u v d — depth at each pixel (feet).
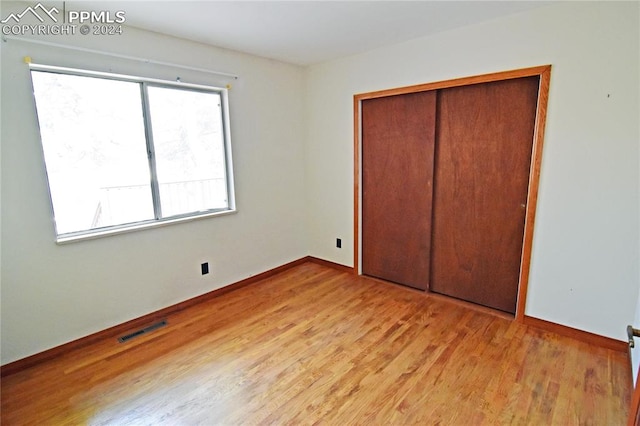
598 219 7.39
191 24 8.09
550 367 6.95
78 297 7.87
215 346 7.97
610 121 6.99
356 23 8.21
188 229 9.85
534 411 5.82
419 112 10.03
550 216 7.99
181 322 9.15
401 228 11.10
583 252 7.66
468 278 9.96
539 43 7.61
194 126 10.01
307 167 13.33
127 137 8.64
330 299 10.45
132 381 6.75
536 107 8.09
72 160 7.79
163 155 9.41
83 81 7.79
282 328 8.75
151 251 9.08
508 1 7.10
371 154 11.39
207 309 9.91
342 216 12.50
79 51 7.38
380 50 10.33
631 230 7.05
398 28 8.64
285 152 12.50
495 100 8.68
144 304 9.06
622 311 7.34
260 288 11.41
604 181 7.22
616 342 7.47
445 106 9.55
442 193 10.05
